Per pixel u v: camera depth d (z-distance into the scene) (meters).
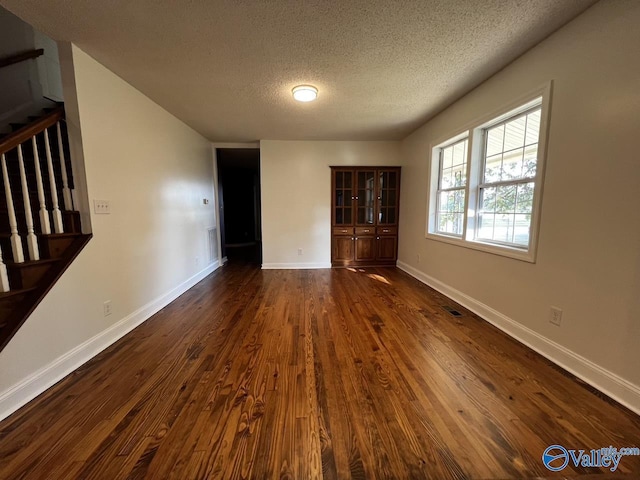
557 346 1.92
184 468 1.15
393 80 2.63
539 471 1.13
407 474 1.13
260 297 3.44
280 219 5.05
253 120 3.77
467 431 1.34
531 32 1.91
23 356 1.56
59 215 1.95
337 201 5.10
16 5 1.61
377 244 5.18
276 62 2.29
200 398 1.59
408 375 1.80
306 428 1.37
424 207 4.07
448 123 3.33
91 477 1.12
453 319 2.71
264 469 1.15
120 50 2.08
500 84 2.44
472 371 1.84
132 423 1.40
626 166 1.49
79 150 2.07
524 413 1.46
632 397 1.48
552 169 1.94
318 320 2.71
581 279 1.75
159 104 3.13
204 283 4.14
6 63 2.66
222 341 2.29
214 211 5.19
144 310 2.80
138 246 2.74
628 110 1.47
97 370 1.88
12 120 2.74
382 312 2.90
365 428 1.36
